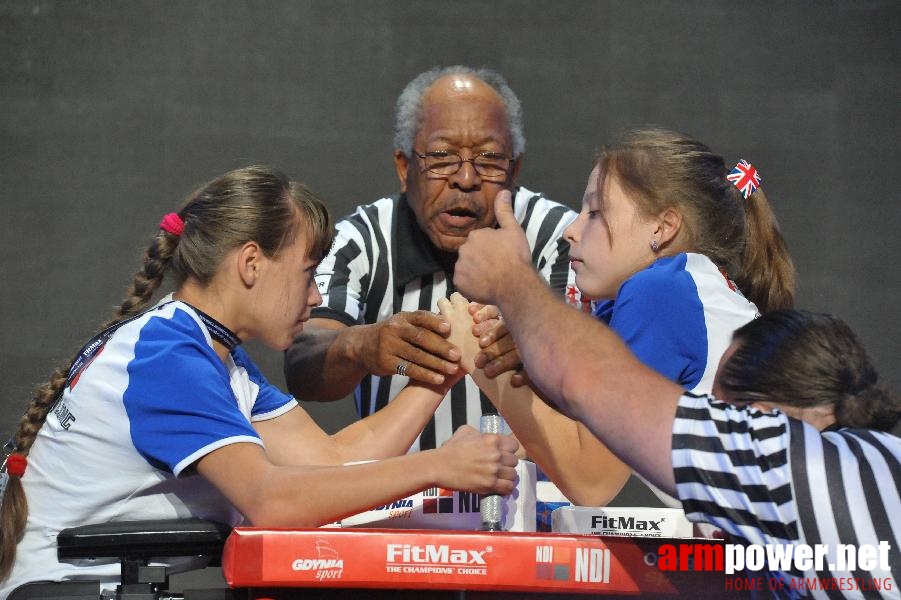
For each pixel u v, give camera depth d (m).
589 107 18.00
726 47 18.03
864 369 5.18
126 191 17.47
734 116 18.00
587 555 4.93
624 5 18.03
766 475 4.64
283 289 6.47
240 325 6.50
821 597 4.71
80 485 6.16
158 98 17.58
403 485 5.67
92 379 6.16
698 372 6.08
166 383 5.99
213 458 5.89
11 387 16.89
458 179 8.79
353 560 4.85
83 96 17.52
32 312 17.12
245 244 6.37
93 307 17.23
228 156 17.61
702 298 6.14
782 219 17.86
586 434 6.34
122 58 17.59
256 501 5.73
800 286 17.78
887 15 18.03
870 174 17.95
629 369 4.87
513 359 6.59
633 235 6.57
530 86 17.98
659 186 6.54
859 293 17.80
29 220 17.31
